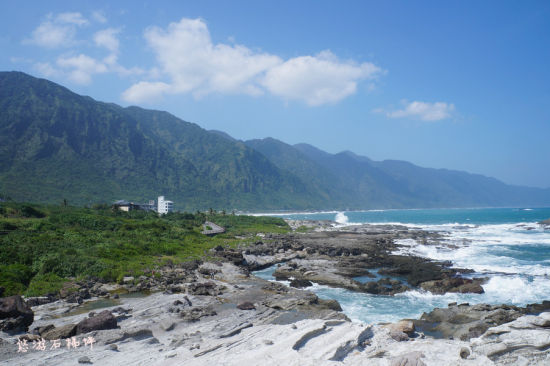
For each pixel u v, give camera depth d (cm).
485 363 1382
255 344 1864
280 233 10925
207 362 1644
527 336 1440
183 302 3045
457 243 8606
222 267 4978
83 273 3859
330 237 10500
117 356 1797
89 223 6650
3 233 4994
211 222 11412
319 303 3375
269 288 3859
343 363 1562
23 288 3291
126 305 2959
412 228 14475
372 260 6122
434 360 1535
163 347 1961
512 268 5066
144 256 4959
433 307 3444
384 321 3041
